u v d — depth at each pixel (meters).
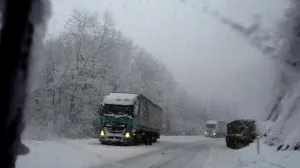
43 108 33.28
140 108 24.42
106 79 38.53
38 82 5.47
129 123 23.02
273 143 15.26
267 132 19.00
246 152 16.06
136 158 15.62
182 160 16.42
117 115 23.11
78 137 33.94
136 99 23.61
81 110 36.06
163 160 15.78
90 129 36.66
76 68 36.44
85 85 36.28
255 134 24.05
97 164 11.51
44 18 5.30
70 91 35.62
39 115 32.59
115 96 23.91
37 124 30.02
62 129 33.16
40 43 5.33
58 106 35.16
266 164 10.41
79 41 38.47
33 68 5.32
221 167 13.16
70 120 34.97
